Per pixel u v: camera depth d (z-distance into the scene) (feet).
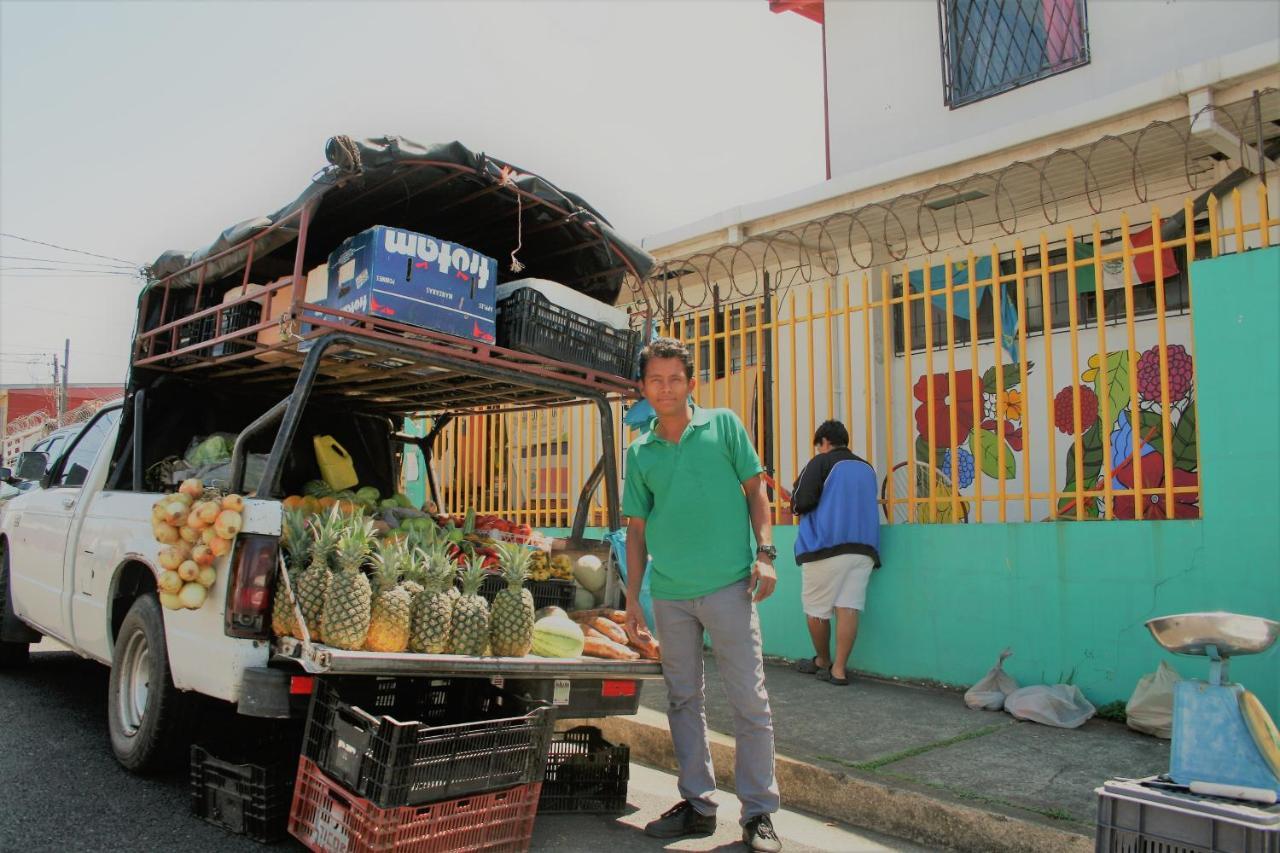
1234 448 15.67
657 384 12.46
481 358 14.07
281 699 11.38
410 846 10.15
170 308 16.96
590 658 13.28
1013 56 28.04
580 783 13.57
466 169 14.11
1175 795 8.37
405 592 11.60
